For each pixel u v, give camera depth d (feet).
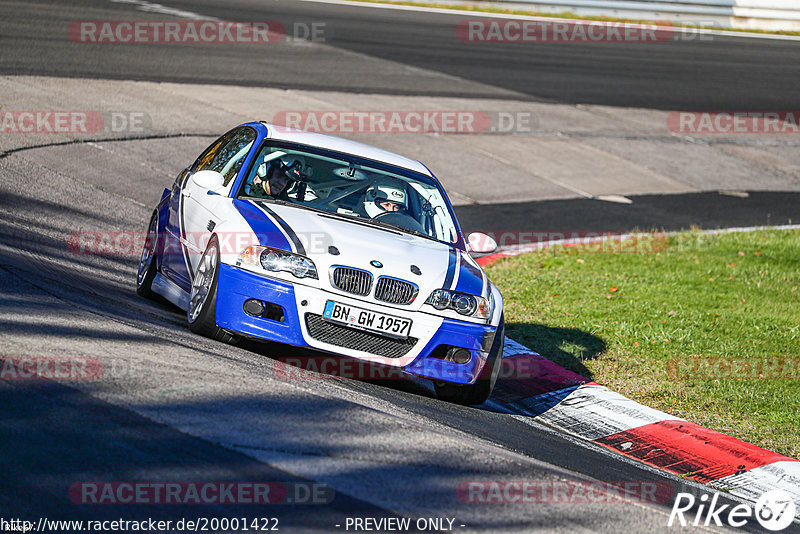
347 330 72.23
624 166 222.69
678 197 207.51
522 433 73.56
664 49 360.28
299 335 71.31
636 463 75.97
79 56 208.23
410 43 302.45
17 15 238.07
